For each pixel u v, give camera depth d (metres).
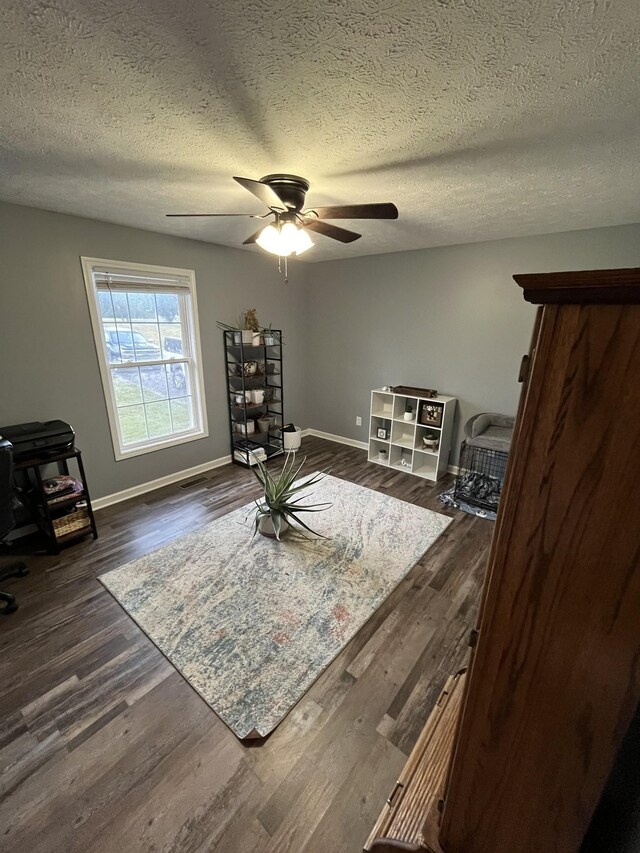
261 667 1.73
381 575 2.36
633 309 0.49
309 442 5.04
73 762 1.35
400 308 4.08
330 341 4.79
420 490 3.59
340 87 1.17
